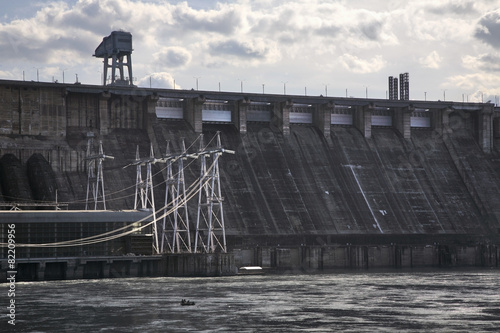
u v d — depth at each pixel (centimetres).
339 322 11838
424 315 12581
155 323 11731
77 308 13238
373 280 19262
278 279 19375
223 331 11075
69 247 19250
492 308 13438
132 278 19438
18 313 12681
